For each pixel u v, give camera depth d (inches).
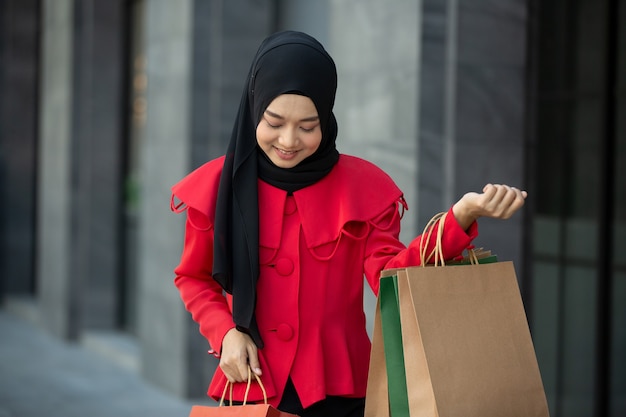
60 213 620.7
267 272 165.6
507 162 313.0
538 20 313.4
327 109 157.9
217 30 431.2
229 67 431.2
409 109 312.8
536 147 318.0
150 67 479.5
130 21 587.2
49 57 645.3
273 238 164.7
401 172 317.4
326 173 166.4
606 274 307.0
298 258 163.9
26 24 730.2
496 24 310.0
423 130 309.6
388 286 155.6
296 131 156.1
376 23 330.3
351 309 168.2
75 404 444.1
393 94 321.1
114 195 597.6
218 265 161.8
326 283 165.3
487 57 309.9
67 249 611.2
